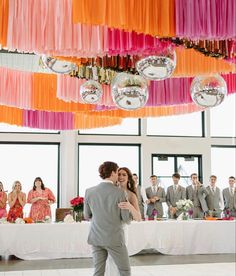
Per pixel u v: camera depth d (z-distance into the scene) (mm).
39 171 12484
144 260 7812
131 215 3873
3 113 8445
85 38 4273
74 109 7676
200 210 10359
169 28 3791
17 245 7746
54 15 4211
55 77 7629
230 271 6742
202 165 13219
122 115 8242
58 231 7926
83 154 12797
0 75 7297
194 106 8109
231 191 10469
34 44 4152
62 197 12180
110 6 3609
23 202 9117
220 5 3928
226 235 8562
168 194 10289
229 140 13500
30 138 12289
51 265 7320
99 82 6125
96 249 3910
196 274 6520
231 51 4730
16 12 4090
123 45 4328
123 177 4828
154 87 7484
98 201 3875
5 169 12289
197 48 4586
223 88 4762
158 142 12992
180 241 8414
